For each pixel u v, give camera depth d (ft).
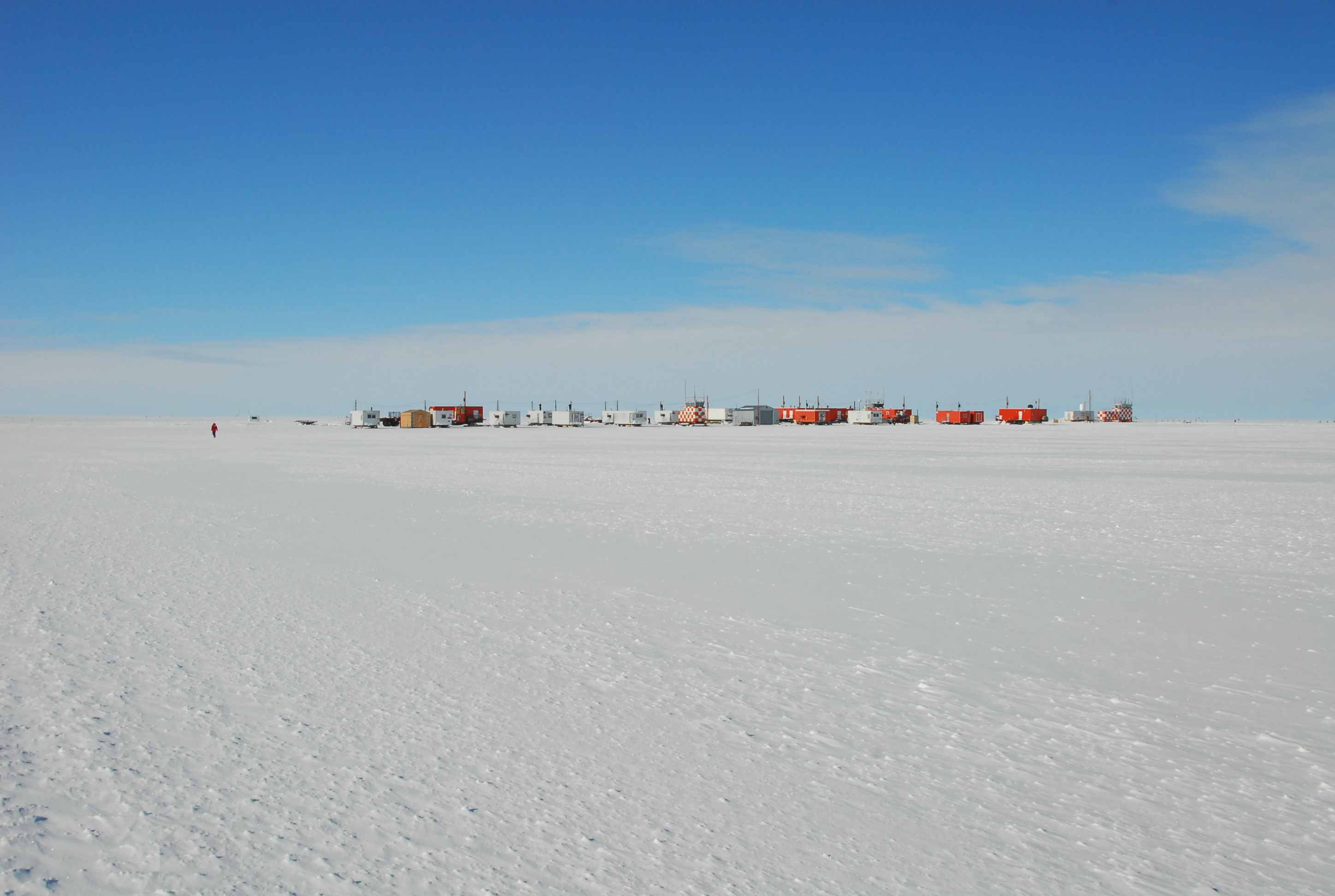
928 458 152.56
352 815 16.53
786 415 636.89
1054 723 22.34
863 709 23.22
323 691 24.02
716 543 52.01
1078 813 17.30
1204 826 16.83
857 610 34.81
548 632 30.89
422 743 20.29
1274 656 28.63
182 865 14.53
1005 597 37.32
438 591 37.65
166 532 55.31
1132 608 35.35
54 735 20.35
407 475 107.24
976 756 20.12
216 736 20.52
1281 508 71.92
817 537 54.90
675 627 31.83
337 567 43.34
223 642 28.96
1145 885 14.55
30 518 62.28
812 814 16.97
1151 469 123.24
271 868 14.51
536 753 19.79
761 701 23.70
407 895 13.69
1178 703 23.97
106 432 322.96
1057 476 109.50
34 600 34.96
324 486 90.58
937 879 14.58
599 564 44.88
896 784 18.52
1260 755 20.44
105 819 16.20
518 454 164.66
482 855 15.10
